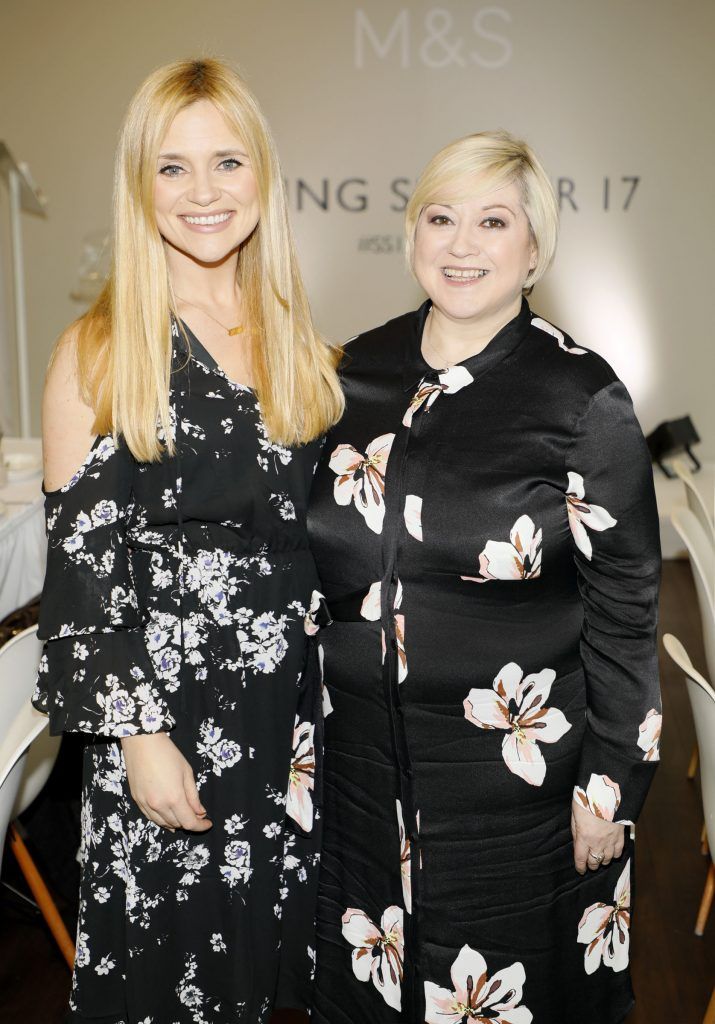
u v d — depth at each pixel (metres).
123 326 1.55
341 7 6.51
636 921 2.69
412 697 1.58
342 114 6.63
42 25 6.60
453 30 6.51
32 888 2.30
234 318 1.71
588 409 1.49
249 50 6.59
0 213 6.81
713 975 2.48
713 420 6.94
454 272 1.53
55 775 2.54
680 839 3.09
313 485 1.67
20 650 1.83
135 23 6.60
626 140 6.59
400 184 6.71
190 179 1.56
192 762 1.68
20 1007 2.34
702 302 6.80
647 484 1.51
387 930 1.68
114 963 1.74
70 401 1.56
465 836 1.61
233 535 1.67
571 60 6.50
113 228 1.58
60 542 1.56
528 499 1.52
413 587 1.56
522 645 1.57
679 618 4.96
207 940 1.76
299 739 1.74
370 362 1.71
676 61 6.48
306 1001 1.88
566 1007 1.69
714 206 6.66
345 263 6.82
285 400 1.65
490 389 1.55
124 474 1.58
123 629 1.57
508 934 1.64
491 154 1.49
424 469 1.55
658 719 1.58
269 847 1.78
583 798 1.61
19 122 6.73
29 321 6.95
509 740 1.59
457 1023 1.66
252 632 1.70
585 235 6.72
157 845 1.69
